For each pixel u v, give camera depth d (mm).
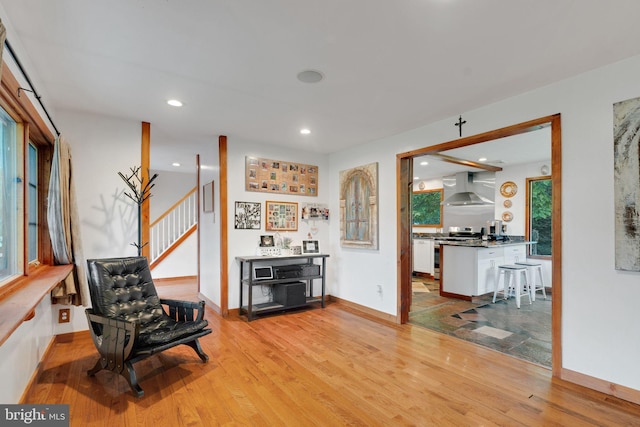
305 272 4500
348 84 2613
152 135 4141
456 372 2631
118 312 2625
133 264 2883
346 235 4750
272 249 4523
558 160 2529
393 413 2072
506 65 2299
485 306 4684
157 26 1845
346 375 2576
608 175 2293
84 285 2998
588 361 2379
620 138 2232
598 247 2338
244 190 4359
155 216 7594
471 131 3186
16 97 1880
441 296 5301
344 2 1634
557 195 2533
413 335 3484
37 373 2428
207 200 4758
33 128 2449
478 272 4934
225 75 2457
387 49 2092
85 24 1821
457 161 5539
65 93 2773
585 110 2400
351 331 3611
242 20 1788
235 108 3150
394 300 3975
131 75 2455
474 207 6805
